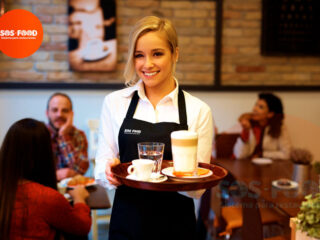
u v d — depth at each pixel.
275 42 4.00
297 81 4.13
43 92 3.75
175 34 1.41
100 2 3.70
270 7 3.95
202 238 2.97
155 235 1.43
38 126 1.60
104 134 1.53
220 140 2.89
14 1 3.65
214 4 3.90
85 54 3.74
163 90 1.50
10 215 1.48
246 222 2.38
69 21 3.69
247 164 2.78
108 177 1.29
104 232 3.23
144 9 3.82
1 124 3.71
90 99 3.83
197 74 3.96
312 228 1.22
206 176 1.25
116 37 3.78
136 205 1.43
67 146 3.02
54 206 1.56
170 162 1.41
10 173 1.51
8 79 3.71
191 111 1.48
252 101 4.06
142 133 1.45
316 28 4.04
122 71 3.85
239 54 4.02
